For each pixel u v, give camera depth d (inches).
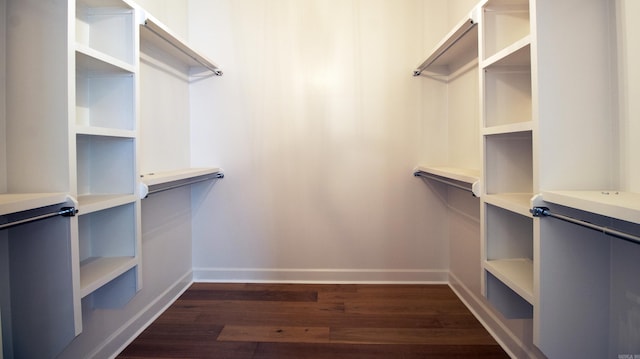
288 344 61.7
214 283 91.2
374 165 90.0
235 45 89.7
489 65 47.9
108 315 58.1
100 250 52.9
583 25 38.3
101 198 47.3
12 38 39.3
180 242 85.4
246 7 89.2
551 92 38.3
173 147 81.4
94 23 51.7
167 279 78.5
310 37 89.0
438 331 65.9
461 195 81.3
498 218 50.9
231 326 68.2
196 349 60.4
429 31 87.9
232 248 92.0
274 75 89.7
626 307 36.6
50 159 39.0
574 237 38.3
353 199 90.7
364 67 89.0
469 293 76.6
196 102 90.6
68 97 38.7
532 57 38.6
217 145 90.9
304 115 90.0
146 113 69.7
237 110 90.4
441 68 88.0
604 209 29.2
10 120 39.4
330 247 91.4
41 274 39.8
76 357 51.1
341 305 77.5
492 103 49.5
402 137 89.4
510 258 51.3
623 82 36.8
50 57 38.7
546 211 37.5
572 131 38.4
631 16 35.9
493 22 49.0
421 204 90.2
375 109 89.4
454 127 83.8
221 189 91.4
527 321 54.2
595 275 38.4
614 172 38.1
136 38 51.3
